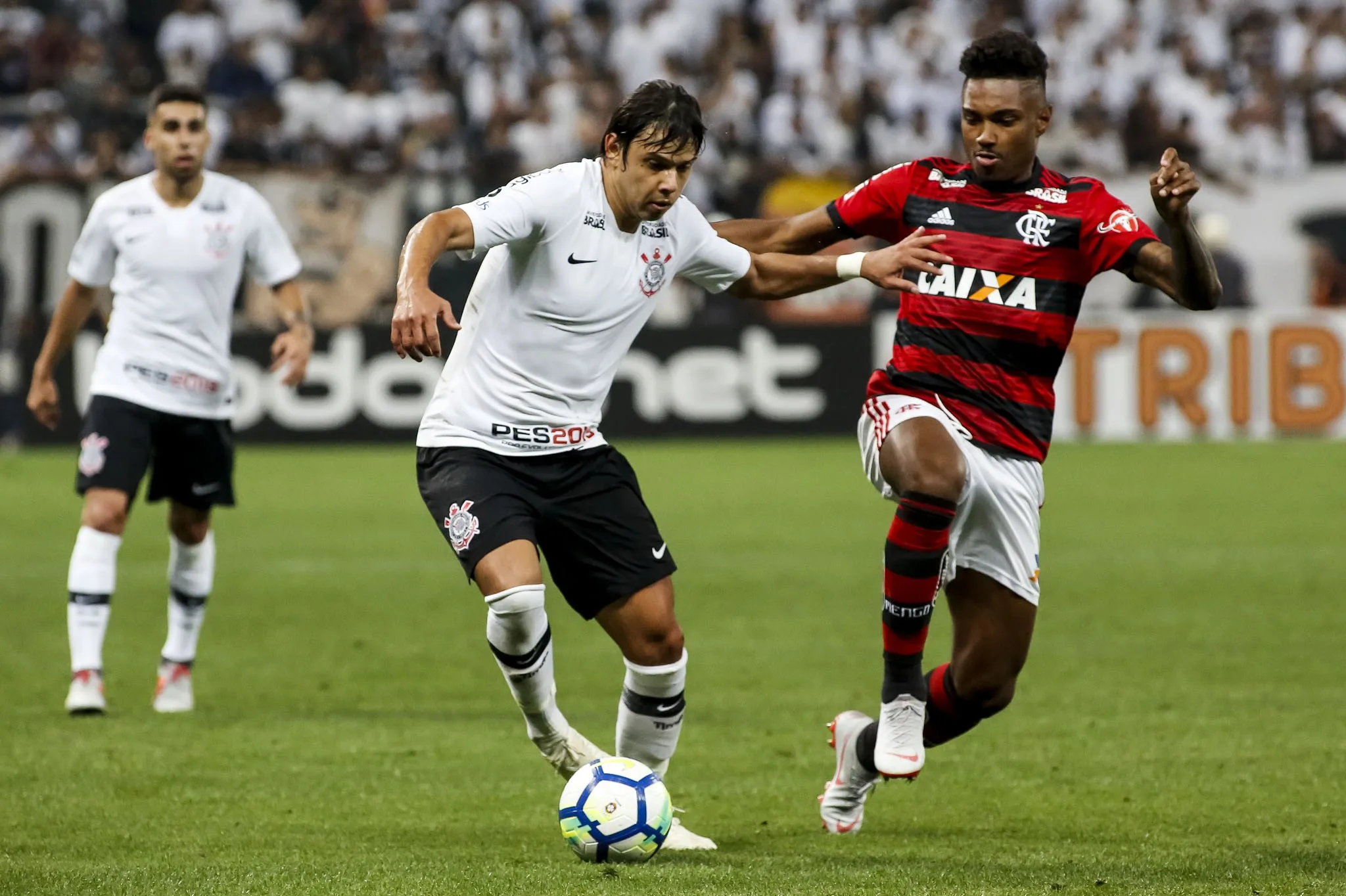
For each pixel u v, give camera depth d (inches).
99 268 1057.5
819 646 1269.7
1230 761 879.1
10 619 1381.6
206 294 1045.8
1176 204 658.8
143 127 3016.7
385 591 1528.1
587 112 3171.8
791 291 749.9
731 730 974.4
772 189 2817.4
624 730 721.6
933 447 705.0
